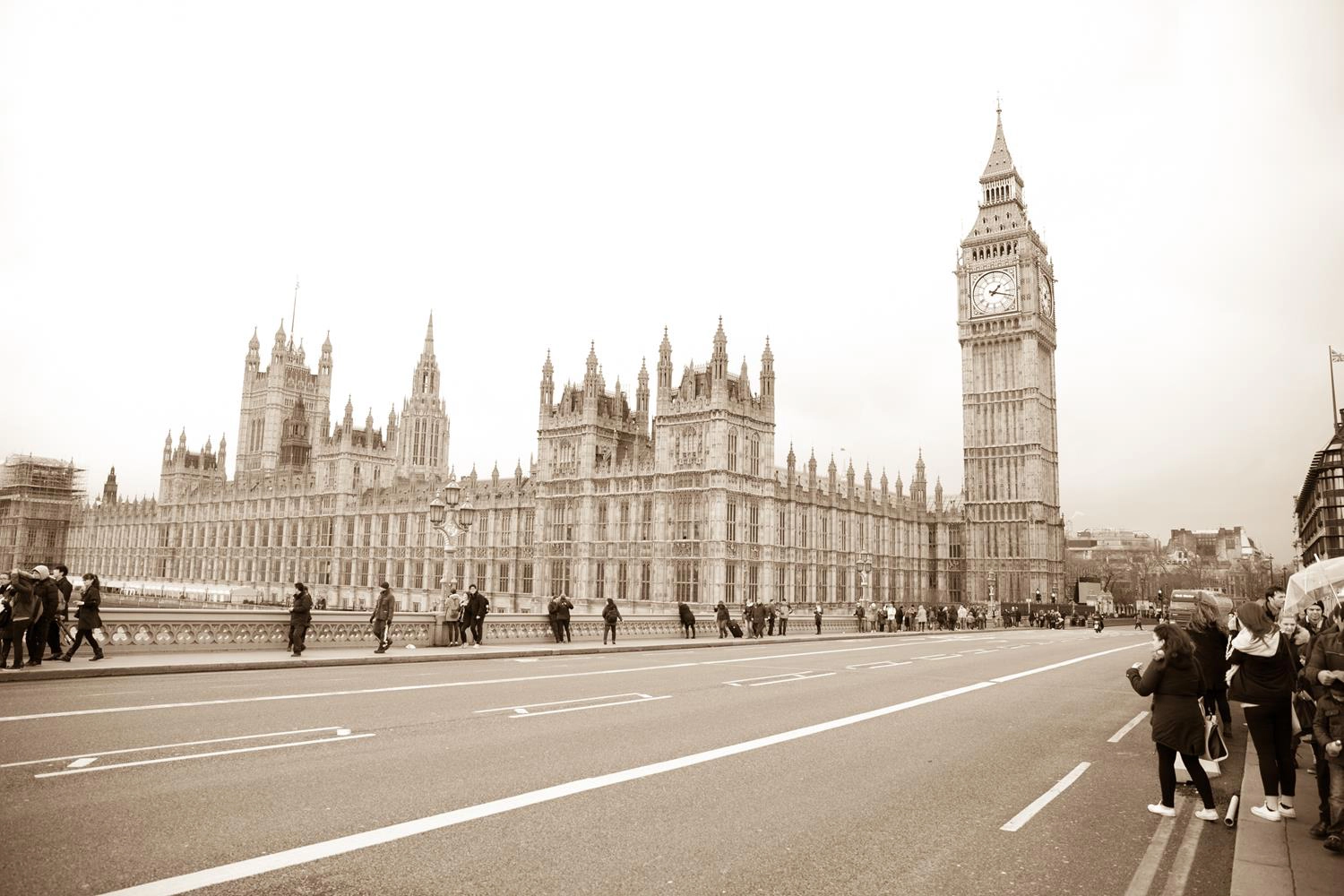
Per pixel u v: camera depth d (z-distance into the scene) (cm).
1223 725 1914
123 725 1636
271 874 892
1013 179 12550
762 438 7956
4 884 838
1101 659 3994
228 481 15562
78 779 1230
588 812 1146
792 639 5597
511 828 1067
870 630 7444
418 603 10150
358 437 13575
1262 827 1166
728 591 7300
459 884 878
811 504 8756
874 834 1095
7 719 1683
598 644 4325
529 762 1416
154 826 1030
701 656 3881
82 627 2623
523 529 9138
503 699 2142
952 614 8619
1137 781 1453
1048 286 12862
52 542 19100
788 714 2017
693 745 1609
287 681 2453
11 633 2356
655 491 7756
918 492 11906
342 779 1276
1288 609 1683
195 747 1454
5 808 1083
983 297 12381
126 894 824
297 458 16638
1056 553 12156
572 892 869
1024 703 2348
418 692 2247
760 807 1196
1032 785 1389
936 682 2850
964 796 1305
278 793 1188
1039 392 12000
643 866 949
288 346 17962
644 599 7806
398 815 1103
